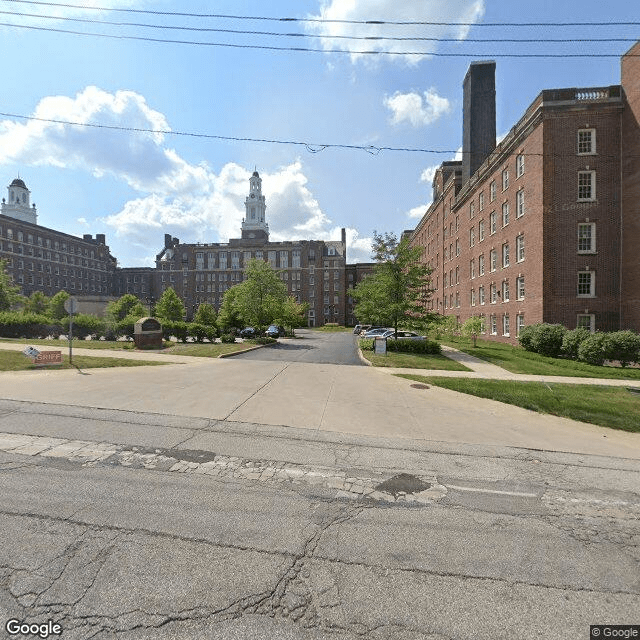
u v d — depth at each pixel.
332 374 12.95
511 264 26.92
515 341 26.31
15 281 66.19
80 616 2.44
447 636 2.38
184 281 88.31
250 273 31.14
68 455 5.24
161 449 5.61
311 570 2.96
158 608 2.53
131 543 3.21
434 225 50.47
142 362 14.58
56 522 3.50
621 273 22.08
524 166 25.23
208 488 4.36
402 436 6.68
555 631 2.44
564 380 12.84
